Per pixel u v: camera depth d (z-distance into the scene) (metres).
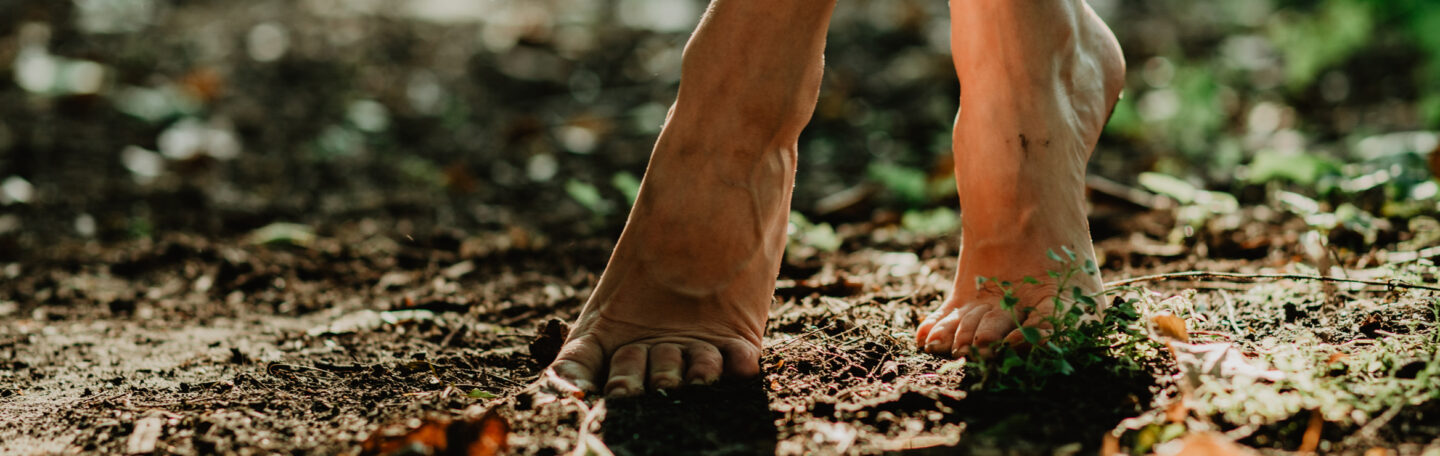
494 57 6.07
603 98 5.50
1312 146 4.23
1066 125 1.63
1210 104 4.80
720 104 1.53
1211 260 2.44
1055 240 1.61
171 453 1.33
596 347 1.55
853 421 1.38
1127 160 4.25
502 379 1.68
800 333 1.86
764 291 1.62
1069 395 1.41
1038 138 1.61
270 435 1.38
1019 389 1.43
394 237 3.38
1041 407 1.38
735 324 1.58
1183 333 1.54
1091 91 1.70
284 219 3.68
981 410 1.39
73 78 5.27
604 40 6.31
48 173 4.23
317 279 2.86
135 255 3.09
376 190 4.14
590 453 1.24
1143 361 1.50
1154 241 2.76
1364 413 1.28
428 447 1.27
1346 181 2.66
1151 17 6.70
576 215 3.68
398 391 1.61
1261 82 5.50
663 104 5.33
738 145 1.54
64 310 2.56
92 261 3.12
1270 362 1.46
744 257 1.57
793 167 1.62
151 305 2.61
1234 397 1.31
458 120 5.16
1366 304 1.79
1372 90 5.08
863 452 1.27
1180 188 2.75
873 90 5.34
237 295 2.71
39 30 6.01
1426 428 1.24
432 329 2.16
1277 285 1.99
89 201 3.88
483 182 4.25
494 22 6.67
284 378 1.73
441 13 6.89
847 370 1.59
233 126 4.97
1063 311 1.52
